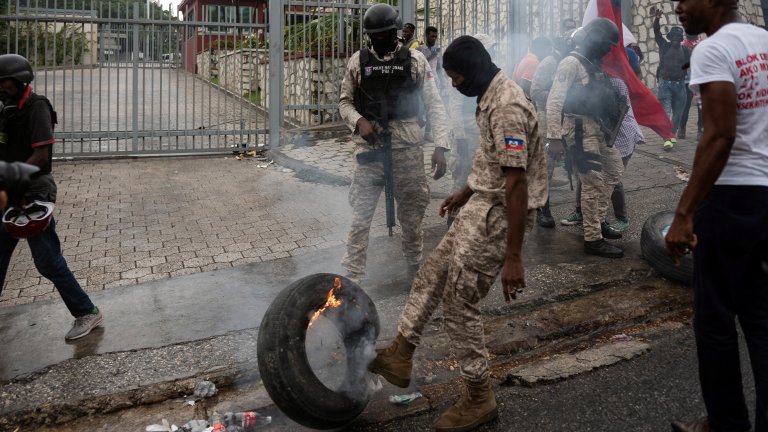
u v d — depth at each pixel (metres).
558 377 3.37
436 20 11.31
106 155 9.40
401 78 4.11
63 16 8.98
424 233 5.82
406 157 4.26
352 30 10.66
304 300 2.92
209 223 6.34
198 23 9.60
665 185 6.80
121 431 3.07
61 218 6.50
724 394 2.58
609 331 3.98
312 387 2.76
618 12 6.18
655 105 6.05
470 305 2.90
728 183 2.42
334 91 11.01
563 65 4.91
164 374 3.49
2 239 3.72
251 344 3.82
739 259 2.44
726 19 2.45
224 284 4.77
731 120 2.29
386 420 3.09
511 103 2.70
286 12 11.77
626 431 2.88
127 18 9.23
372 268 4.98
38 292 4.72
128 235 5.98
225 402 3.30
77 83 15.57
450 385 3.39
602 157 5.12
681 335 3.84
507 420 3.03
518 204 2.67
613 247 5.10
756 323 2.46
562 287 4.48
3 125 3.66
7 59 3.58
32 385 3.42
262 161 9.39
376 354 3.09
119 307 4.38
